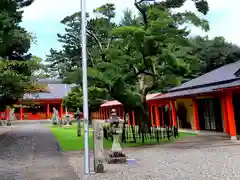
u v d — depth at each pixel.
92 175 8.86
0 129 30.83
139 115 19.47
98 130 9.42
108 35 19.00
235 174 8.28
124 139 17.62
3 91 20.67
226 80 18.67
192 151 13.16
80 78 17.52
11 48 21.47
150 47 14.87
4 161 11.83
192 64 18.70
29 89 23.64
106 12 19.95
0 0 15.02
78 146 16.52
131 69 18.55
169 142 17.06
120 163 10.77
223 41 37.12
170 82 18.73
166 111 30.31
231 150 12.89
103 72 16.73
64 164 11.01
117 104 32.53
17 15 21.20
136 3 16.69
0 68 18.36
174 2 17.92
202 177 8.09
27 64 21.44
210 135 19.52
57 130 28.73
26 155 13.49
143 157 12.12
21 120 50.28
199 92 18.66
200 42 35.72
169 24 15.69
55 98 51.41
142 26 15.76
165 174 8.65
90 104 34.41
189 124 25.86
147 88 19.78
